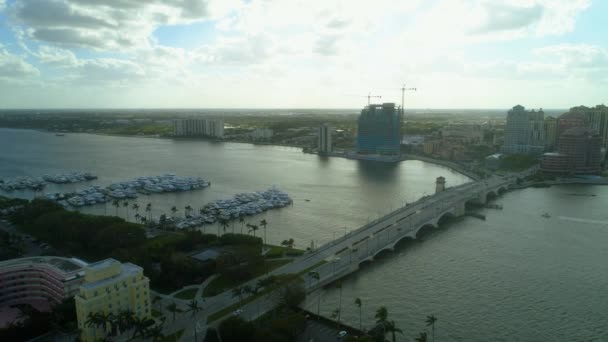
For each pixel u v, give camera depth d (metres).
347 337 195.88
